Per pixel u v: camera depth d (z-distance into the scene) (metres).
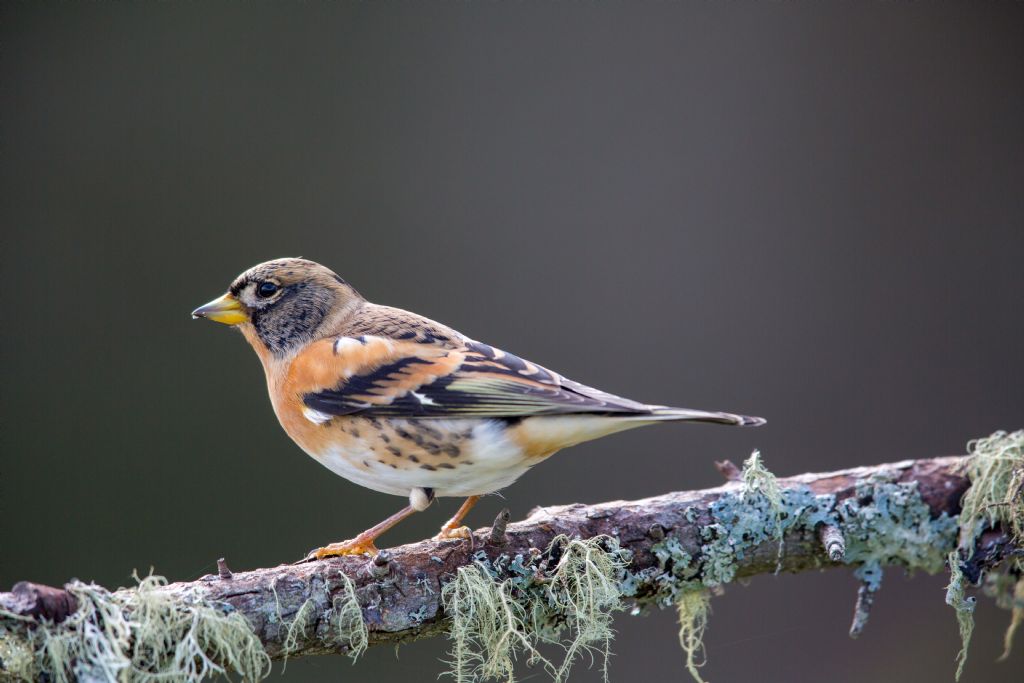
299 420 7.50
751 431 11.97
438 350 7.44
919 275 12.48
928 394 12.13
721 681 11.05
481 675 6.67
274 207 12.67
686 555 7.30
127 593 5.96
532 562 6.84
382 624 6.50
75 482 11.75
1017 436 7.72
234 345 12.16
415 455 7.16
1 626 5.55
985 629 10.96
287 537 11.72
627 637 11.22
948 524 7.66
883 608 11.10
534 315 12.49
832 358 12.27
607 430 7.05
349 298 8.00
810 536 7.59
